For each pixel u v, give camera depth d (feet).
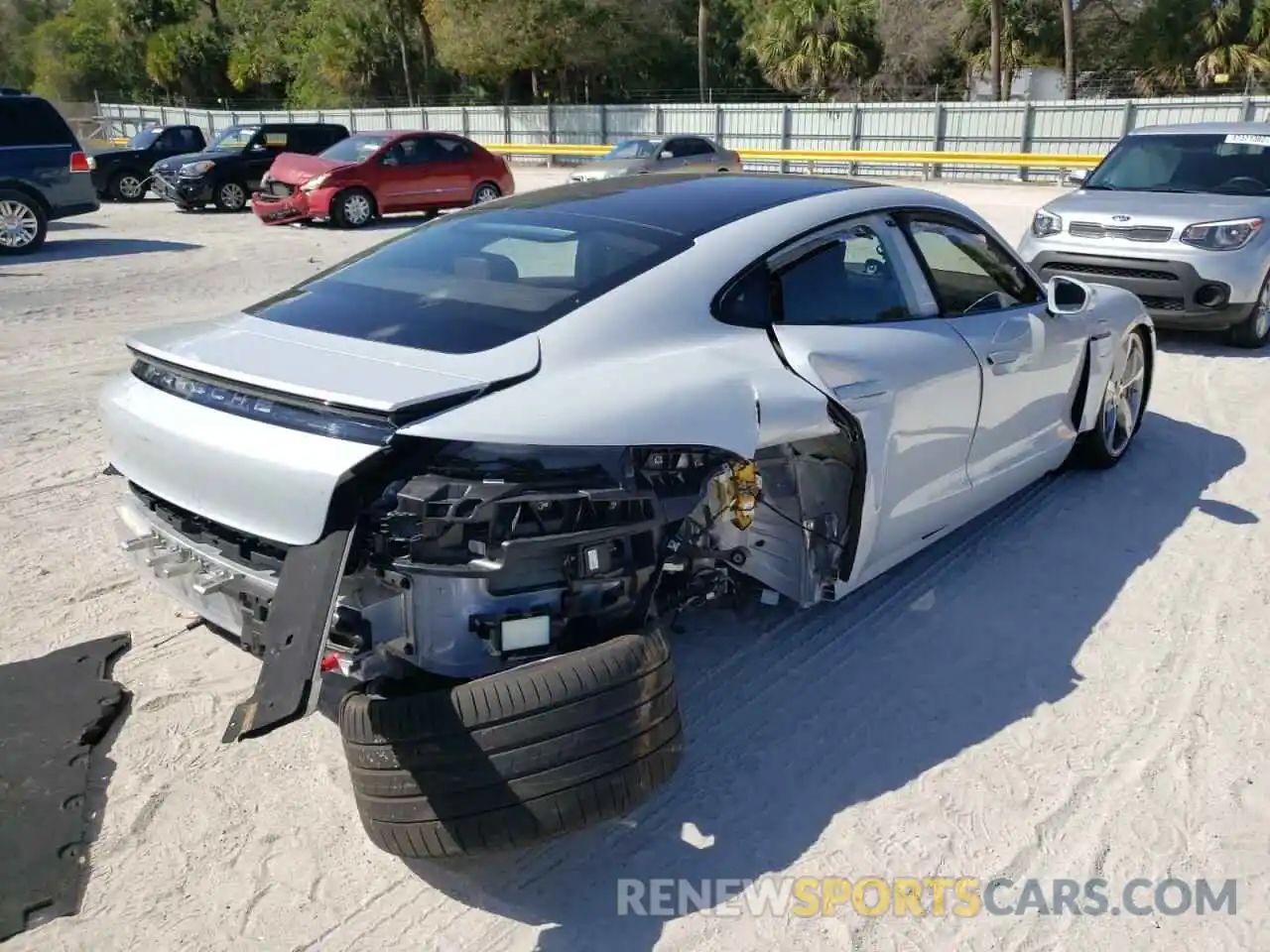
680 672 12.00
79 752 10.58
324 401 8.39
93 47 186.29
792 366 10.62
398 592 8.70
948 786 10.07
